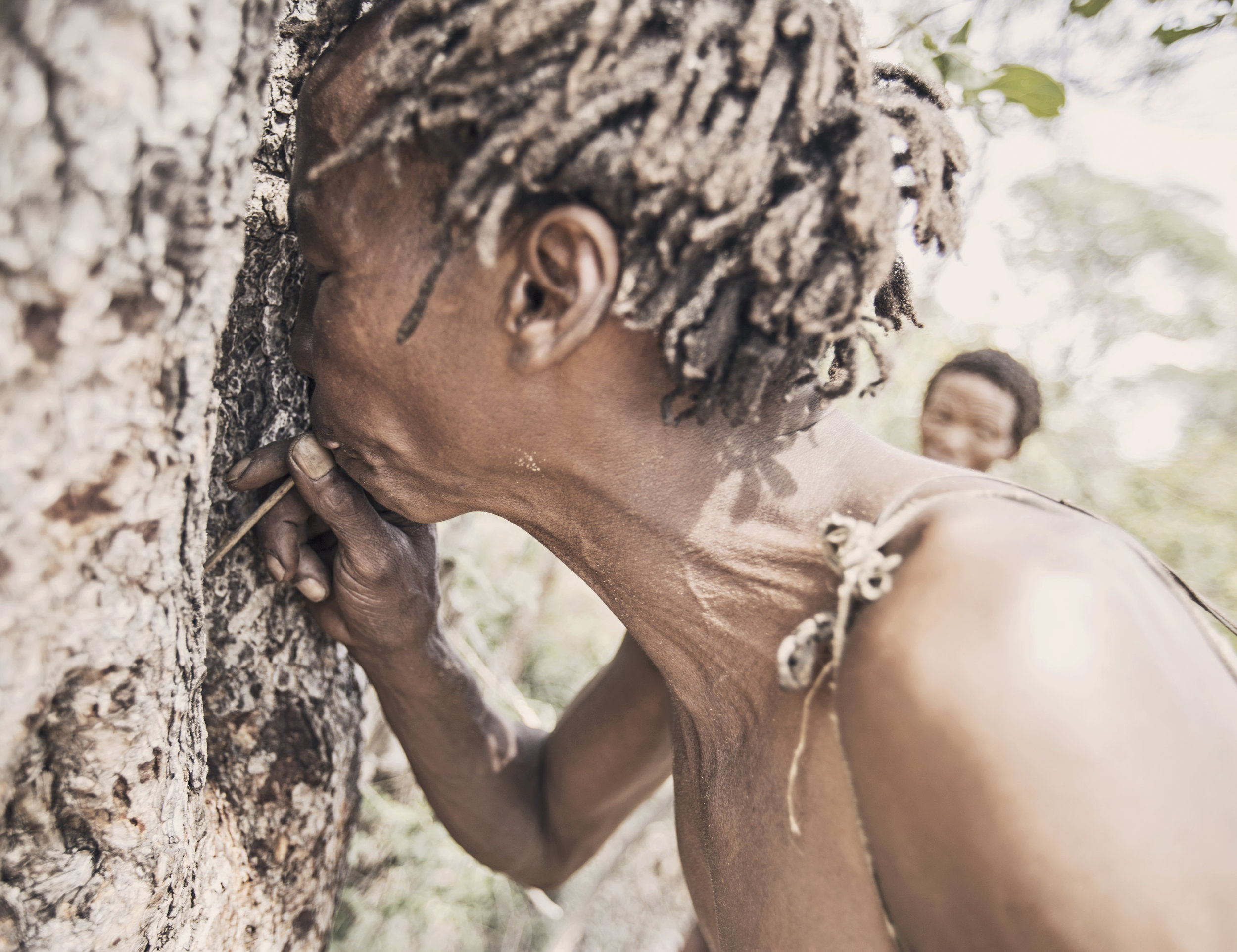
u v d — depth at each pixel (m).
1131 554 0.66
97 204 0.53
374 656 1.16
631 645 1.34
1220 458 7.34
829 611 0.73
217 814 1.10
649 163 0.62
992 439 2.80
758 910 0.83
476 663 2.34
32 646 0.62
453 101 0.65
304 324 0.86
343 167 0.73
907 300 0.86
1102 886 0.54
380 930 2.89
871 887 0.72
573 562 0.90
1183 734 0.57
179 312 0.63
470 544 2.99
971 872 0.58
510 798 1.41
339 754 1.25
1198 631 0.68
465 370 0.75
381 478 0.90
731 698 0.85
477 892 2.99
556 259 0.67
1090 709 0.55
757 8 0.62
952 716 0.58
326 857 1.24
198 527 0.79
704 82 0.62
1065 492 6.66
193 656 0.86
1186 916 0.54
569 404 0.76
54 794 0.74
